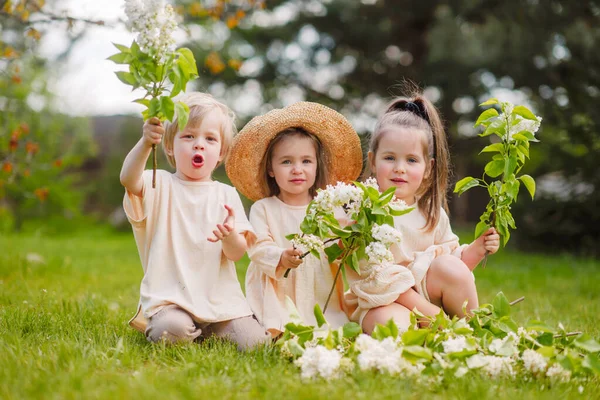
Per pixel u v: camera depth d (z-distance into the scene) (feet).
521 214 35.06
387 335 8.18
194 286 9.95
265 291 10.52
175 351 8.80
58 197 55.01
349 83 44.88
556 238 35.47
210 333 10.08
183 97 10.50
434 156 11.28
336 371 7.73
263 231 10.74
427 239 11.00
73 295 14.93
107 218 65.92
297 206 11.09
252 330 9.87
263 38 43.80
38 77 42.11
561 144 34.83
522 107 9.82
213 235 10.22
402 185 10.71
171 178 10.46
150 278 9.91
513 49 34.71
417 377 7.64
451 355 7.86
